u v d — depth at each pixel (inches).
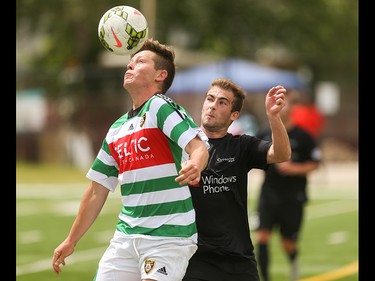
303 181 1393.9
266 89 3892.7
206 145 757.9
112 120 4116.6
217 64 3902.6
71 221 2255.2
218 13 5007.4
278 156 874.1
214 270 880.9
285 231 1389.0
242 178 904.3
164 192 778.8
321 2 5068.9
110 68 4264.3
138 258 788.6
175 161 780.6
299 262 1620.3
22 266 1578.5
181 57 4389.8
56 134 4062.5
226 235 885.2
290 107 1380.4
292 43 5078.7
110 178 838.5
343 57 5216.5
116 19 826.2
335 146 4315.9
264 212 1375.5
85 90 4141.2
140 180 781.9
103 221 2249.0
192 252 796.6
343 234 2001.7
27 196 2864.2
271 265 1593.3
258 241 1371.8
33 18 4872.0
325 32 5118.1
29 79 4146.2
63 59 5068.9
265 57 5147.6
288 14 4975.4
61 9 4756.4
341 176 3575.3
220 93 917.2
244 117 3481.8
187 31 5032.0
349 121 4421.8
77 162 4040.4
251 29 5044.3
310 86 4490.7
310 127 3339.1
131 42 827.4
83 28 4744.1
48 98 4114.2
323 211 2468.0
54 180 3353.8
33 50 5359.3
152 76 804.0
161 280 767.7
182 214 783.7
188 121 765.9
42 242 1886.1
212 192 891.4
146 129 778.8
